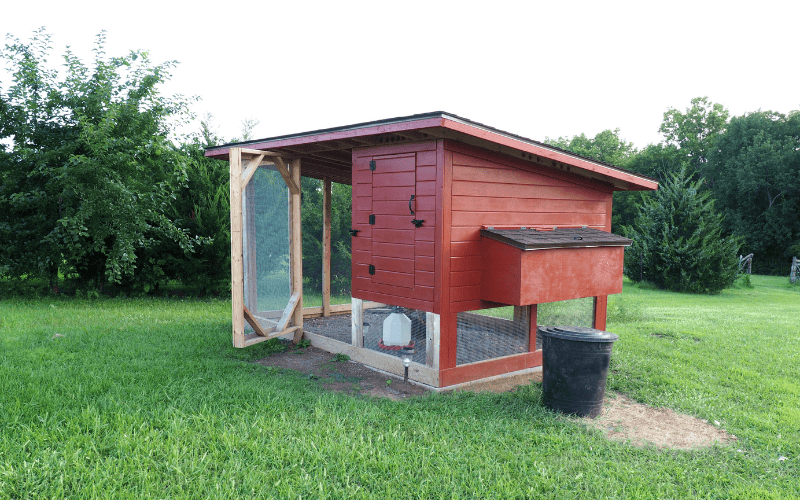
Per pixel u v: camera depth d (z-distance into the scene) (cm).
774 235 3812
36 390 490
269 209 808
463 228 577
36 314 957
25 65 1159
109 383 526
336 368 655
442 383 567
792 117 4225
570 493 345
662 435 468
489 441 423
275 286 807
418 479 356
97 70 1222
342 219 1541
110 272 1138
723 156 4334
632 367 698
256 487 337
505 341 671
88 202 1099
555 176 689
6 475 327
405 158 598
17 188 1155
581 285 620
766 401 564
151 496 321
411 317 705
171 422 423
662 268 2067
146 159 1265
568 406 504
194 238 1249
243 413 461
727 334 949
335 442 405
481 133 523
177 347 718
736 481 376
